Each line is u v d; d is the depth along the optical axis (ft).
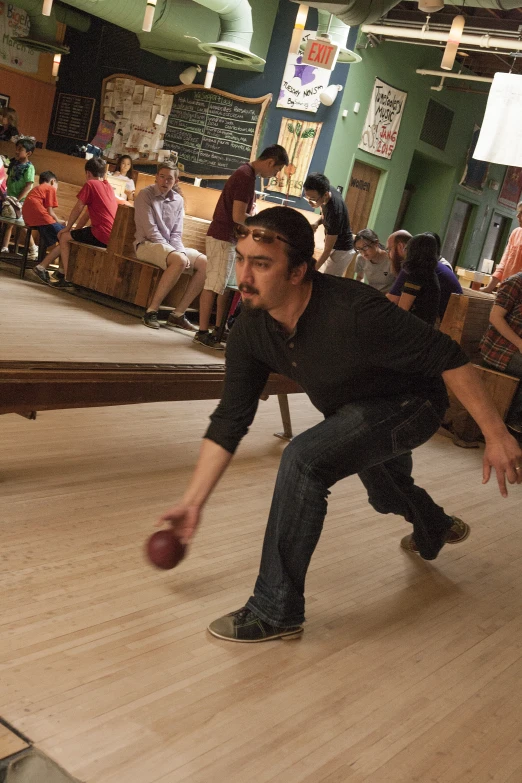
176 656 6.63
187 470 11.50
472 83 43.21
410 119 38.93
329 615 8.04
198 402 15.75
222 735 5.71
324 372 6.70
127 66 40.14
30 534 8.29
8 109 36.06
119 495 9.93
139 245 23.54
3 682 5.75
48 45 36.73
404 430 6.97
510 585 9.92
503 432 6.39
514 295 17.13
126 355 17.98
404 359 6.44
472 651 7.92
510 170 51.75
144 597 7.52
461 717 6.63
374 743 5.99
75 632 6.64
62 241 25.75
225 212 21.33
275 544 7.16
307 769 5.52
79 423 12.73
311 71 34.19
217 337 22.47
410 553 10.28
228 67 36.60
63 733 5.35
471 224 49.62
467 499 13.34
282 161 21.54
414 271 16.37
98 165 25.35
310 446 6.89
